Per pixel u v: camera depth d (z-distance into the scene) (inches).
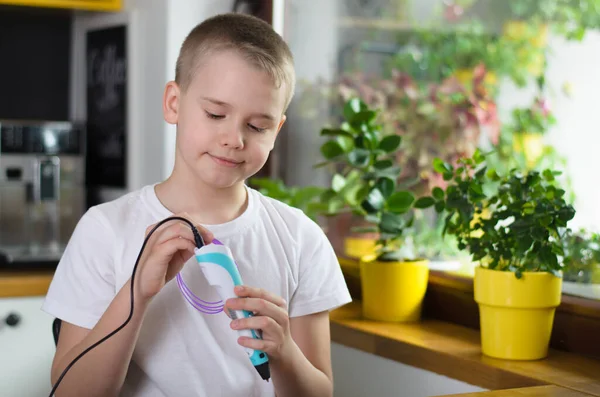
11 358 100.6
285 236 61.8
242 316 51.1
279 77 55.0
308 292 61.7
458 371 71.4
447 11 96.0
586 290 74.2
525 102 86.0
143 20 118.9
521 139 86.0
